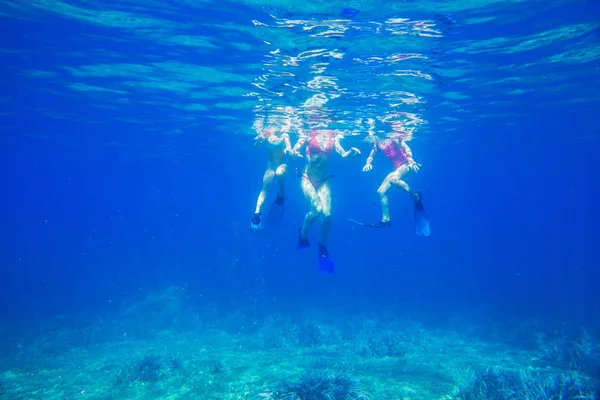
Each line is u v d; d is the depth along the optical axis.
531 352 16.25
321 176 10.15
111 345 18.81
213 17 11.82
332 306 29.73
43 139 35.22
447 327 22.84
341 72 15.42
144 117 25.67
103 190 103.62
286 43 13.16
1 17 12.52
